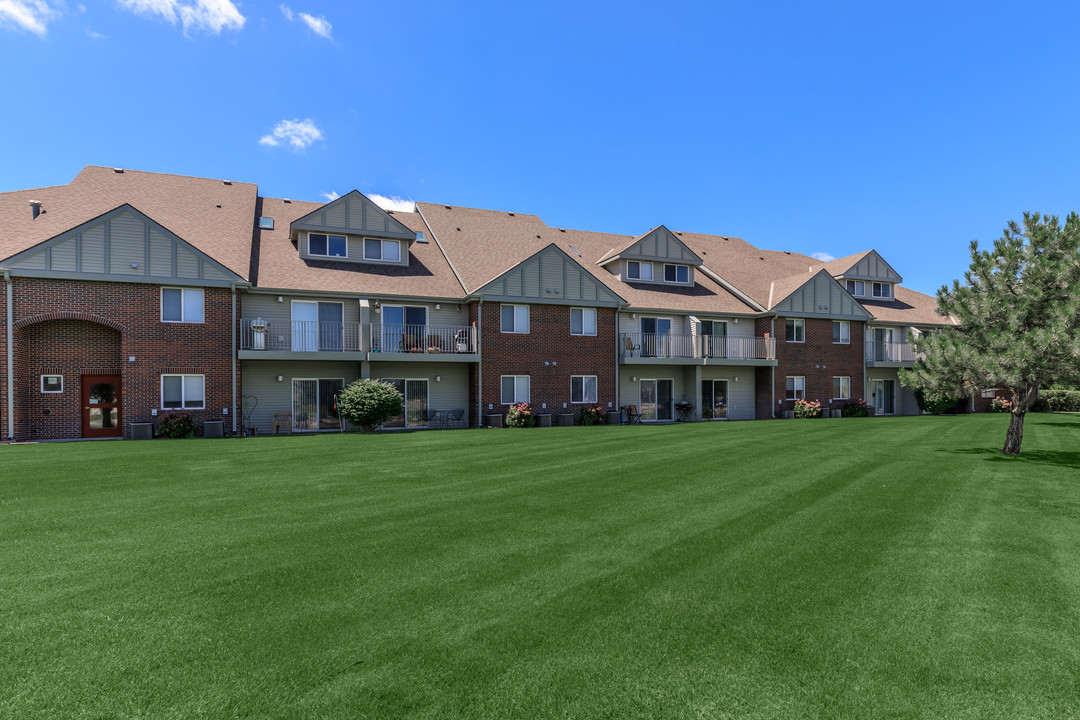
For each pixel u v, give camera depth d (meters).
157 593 5.25
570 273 25.77
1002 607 5.08
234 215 24.69
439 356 23.17
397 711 3.51
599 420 25.78
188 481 10.48
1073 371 13.07
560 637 4.46
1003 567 6.07
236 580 5.57
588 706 3.58
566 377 25.62
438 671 3.97
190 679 3.85
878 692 3.77
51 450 14.96
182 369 19.75
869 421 26.28
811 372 30.70
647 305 27.53
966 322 15.12
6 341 17.77
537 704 3.60
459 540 6.88
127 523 7.55
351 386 21.27
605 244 32.81
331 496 9.24
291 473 11.38
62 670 3.95
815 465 12.59
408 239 25.06
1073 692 3.79
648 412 28.16
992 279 14.84
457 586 5.45
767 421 26.67
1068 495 9.61
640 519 7.88
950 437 18.70
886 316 33.38
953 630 4.64
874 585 5.55
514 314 24.83
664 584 5.53
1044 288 14.47
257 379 21.78
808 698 3.70
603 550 6.53
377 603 5.06
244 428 21.34
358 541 6.81
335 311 22.69
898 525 7.65
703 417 29.09
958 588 5.50
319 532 7.18
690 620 4.77
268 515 8.00
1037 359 13.29
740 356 29.19
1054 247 14.55
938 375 15.17
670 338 27.84
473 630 4.57
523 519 7.85
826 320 31.23
